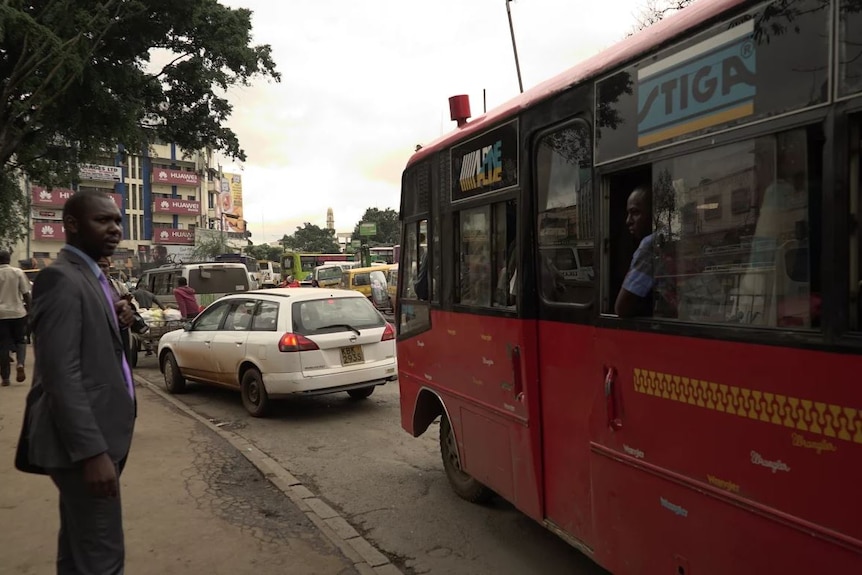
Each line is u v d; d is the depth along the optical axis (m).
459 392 4.51
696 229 2.43
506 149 3.81
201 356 8.86
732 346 2.25
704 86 2.39
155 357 14.27
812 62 2.00
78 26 11.02
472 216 4.29
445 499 5.10
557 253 3.35
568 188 3.24
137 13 12.36
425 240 5.13
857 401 1.85
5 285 8.92
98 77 12.60
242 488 5.08
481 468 4.25
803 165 2.03
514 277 3.78
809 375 1.99
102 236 2.61
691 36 2.44
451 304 4.60
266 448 6.63
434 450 6.54
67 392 2.38
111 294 2.73
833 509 1.91
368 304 8.57
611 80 2.89
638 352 2.72
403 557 4.10
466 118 4.57
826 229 1.95
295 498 4.87
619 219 2.91
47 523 4.24
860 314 1.88
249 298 8.60
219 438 6.53
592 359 3.05
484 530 4.50
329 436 7.11
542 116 3.44
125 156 16.80
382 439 6.97
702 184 2.41
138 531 4.21
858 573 1.84
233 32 15.20
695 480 2.42
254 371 7.98
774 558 2.10
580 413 3.16
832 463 1.92
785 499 2.06
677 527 2.52
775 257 2.12
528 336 3.58
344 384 7.84
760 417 2.15
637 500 2.74
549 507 3.50
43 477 5.12
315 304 8.11
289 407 8.56
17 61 11.07
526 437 3.63
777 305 2.11
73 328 2.43
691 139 2.44
